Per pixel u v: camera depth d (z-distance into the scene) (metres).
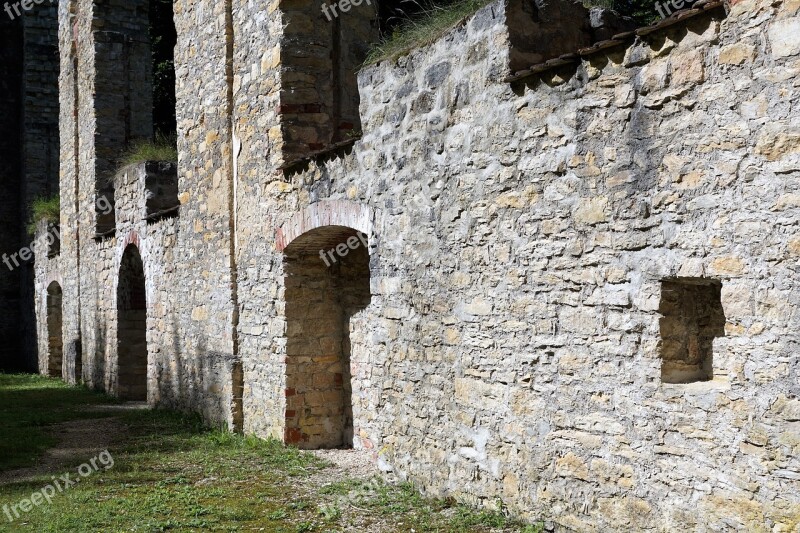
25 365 21.91
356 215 6.99
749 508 3.90
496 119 5.43
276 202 8.25
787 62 3.82
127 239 13.17
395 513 5.67
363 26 8.71
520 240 5.25
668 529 4.27
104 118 15.13
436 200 6.01
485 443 5.52
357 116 8.62
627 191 4.55
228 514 5.82
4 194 22.52
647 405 4.43
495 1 5.41
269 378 8.48
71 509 6.09
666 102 4.35
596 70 4.72
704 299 4.54
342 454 7.88
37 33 21.75
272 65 8.26
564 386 4.93
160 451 8.31
